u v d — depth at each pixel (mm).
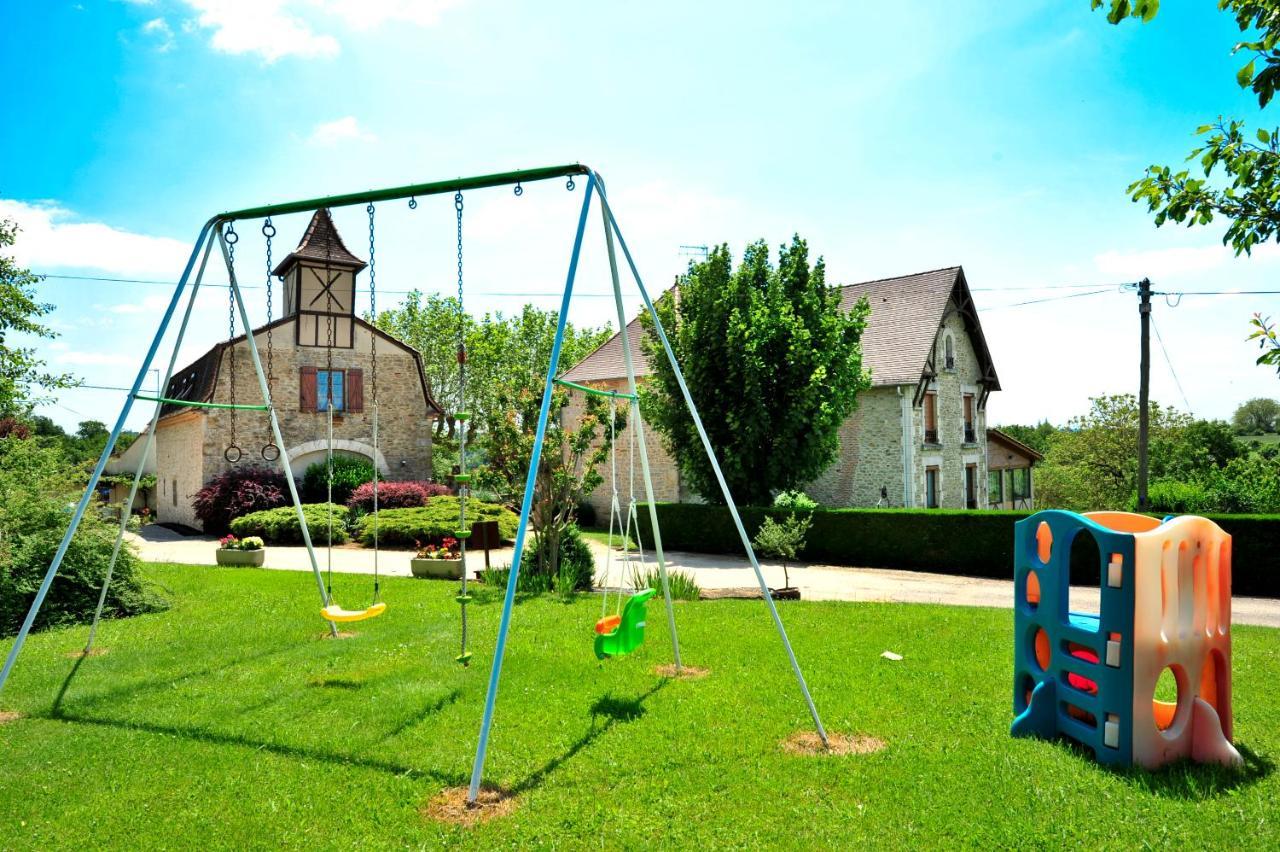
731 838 4105
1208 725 5066
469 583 13211
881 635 9078
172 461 28469
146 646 8547
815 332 19391
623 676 7219
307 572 14664
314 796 4695
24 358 15898
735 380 19203
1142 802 4457
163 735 5754
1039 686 5609
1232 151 4719
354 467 24906
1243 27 4199
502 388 13250
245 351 23844
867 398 22922
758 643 8570
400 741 5586
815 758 5176
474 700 6523
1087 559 14727
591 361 30641
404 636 8977
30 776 5031
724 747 5398
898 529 17047
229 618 10133
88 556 10133
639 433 7453
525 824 4297
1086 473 29859
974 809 4398
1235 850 3930
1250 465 21641
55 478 11469
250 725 5953
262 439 24094
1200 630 5152
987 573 15867
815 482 23812
